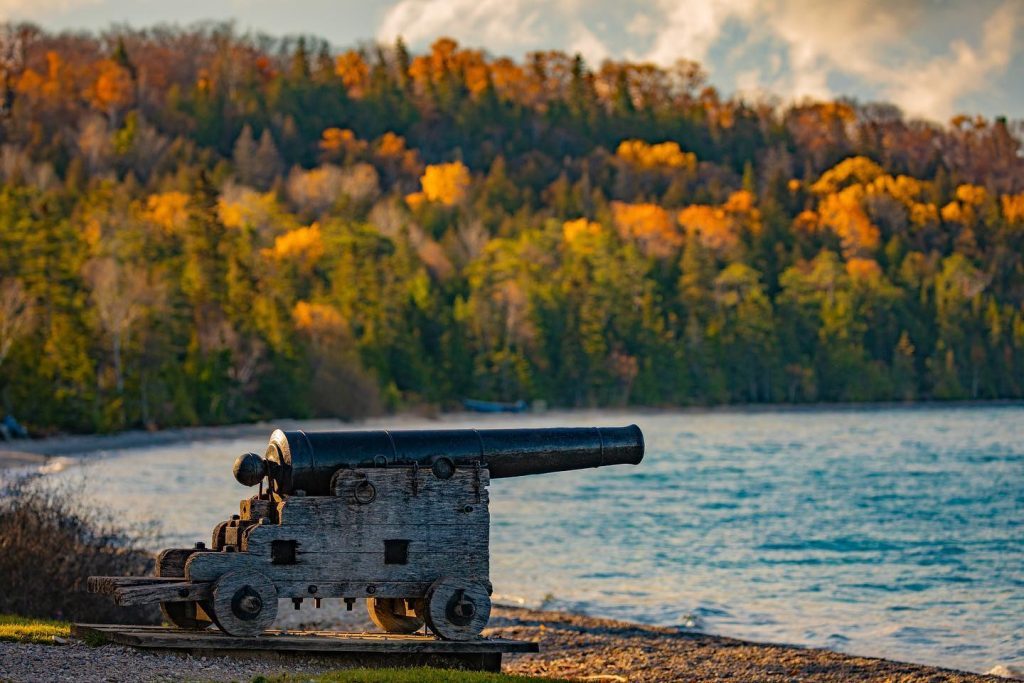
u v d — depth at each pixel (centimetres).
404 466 3484
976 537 9781
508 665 4819
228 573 3334
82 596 4559
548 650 5197
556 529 10262
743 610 6450
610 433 3741
